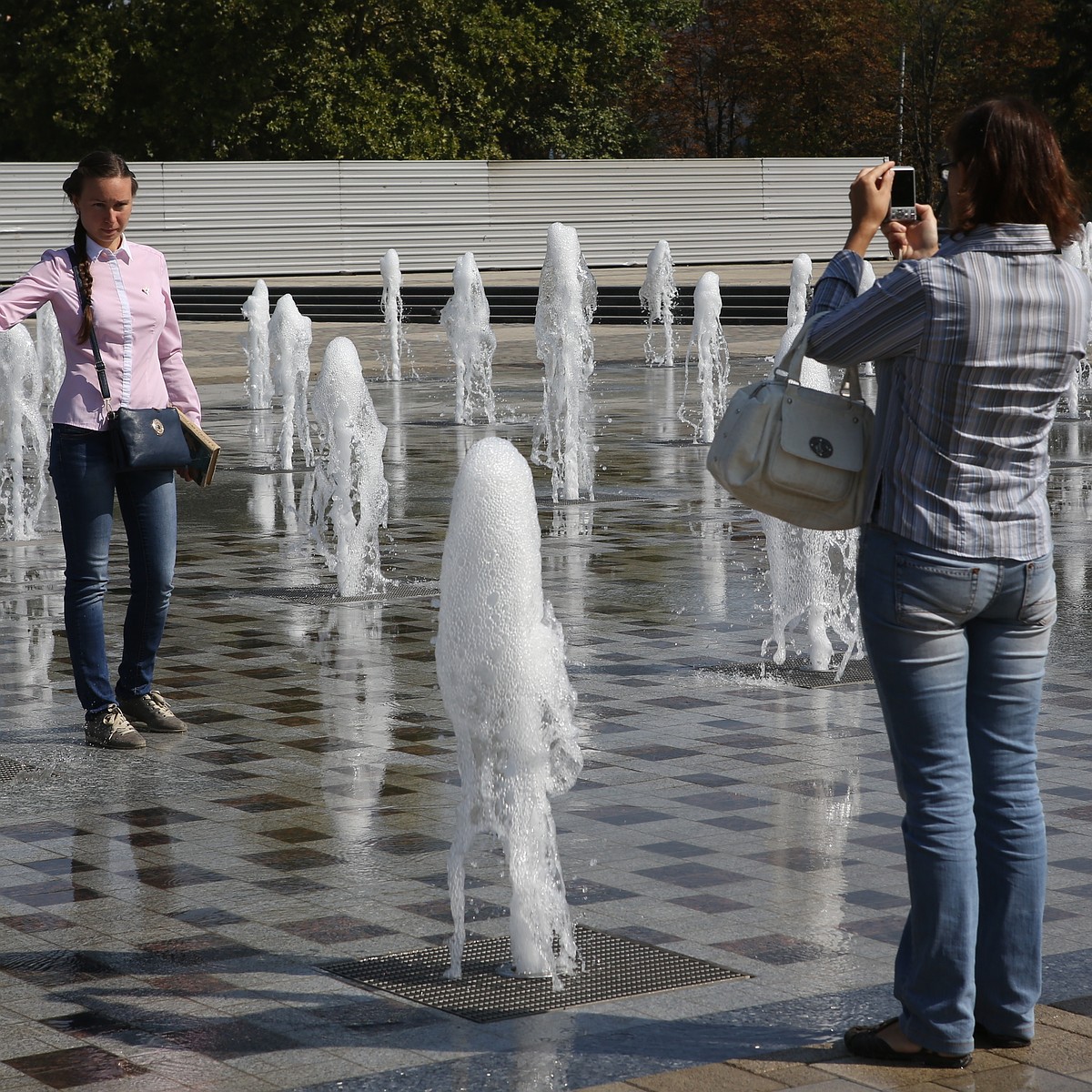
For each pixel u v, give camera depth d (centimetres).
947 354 362
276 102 4891
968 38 6278
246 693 772
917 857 368
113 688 721
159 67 4803
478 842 553
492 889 504
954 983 365
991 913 378
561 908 436
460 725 438
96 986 428
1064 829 557
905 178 400
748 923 471
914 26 6184
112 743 674
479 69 5322
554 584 1032
